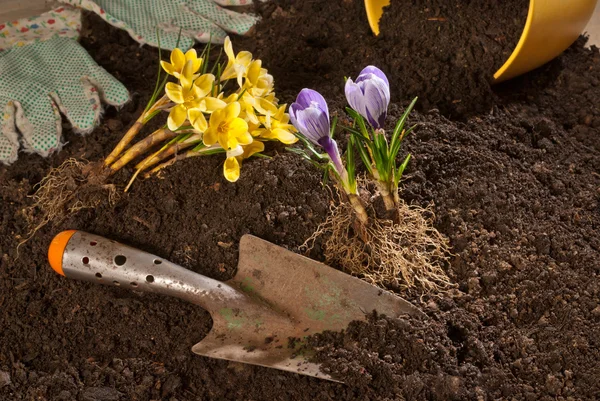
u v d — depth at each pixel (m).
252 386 0.92
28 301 0.98
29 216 1.02
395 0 1.17
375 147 0.92
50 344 0.96
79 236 0.96
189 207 1.01
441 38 1.14
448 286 0.96
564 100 1.14
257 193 1.01
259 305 0.94
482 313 0.95
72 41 1.18
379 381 0.91
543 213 1.01
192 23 1.22
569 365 0.92
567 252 0.99
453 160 1.04
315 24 1.22
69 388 0.93
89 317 0.97
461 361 0.92
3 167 1.08
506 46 1.12
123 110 1.12
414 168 1.02
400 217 0.97
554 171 1.06
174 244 0.99
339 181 0.95
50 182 1.03
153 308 0.96
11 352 0.95
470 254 0.98
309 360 0.92
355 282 0.95
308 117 0.89
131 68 1.17
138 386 0.92
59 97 1.12
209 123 0.95
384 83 0.90
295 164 1.02
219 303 0.94
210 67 1.16
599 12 1.28
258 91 0.98
